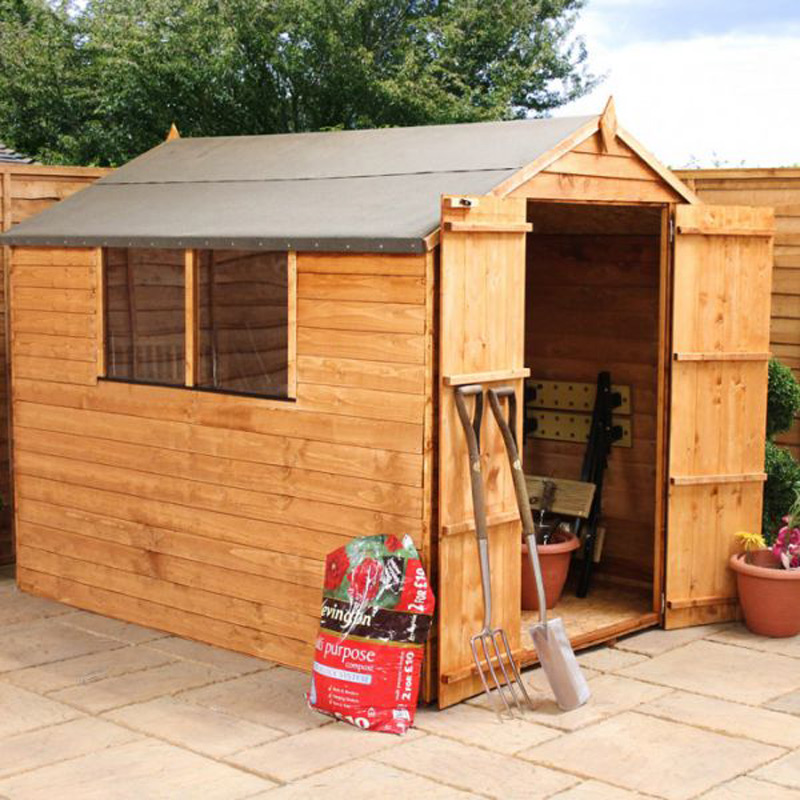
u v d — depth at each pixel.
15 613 6.50
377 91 19.00
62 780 4.32
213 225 5.84
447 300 4.93
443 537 5.01
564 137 5.50
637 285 7.01
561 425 7.39
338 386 5.28
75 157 19.44
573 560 7.33
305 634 5.54
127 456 6.26
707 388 6.23
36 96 19.94
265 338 5.59
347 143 6.49
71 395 6.51
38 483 6.77
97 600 6.51
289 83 19.56
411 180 5.61
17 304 6.76
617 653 5.90
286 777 4.36
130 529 6.29
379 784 4.29
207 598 5.96
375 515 5.19
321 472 5.39
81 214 6.64
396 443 5.08
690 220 6.09
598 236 7.14
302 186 6.02
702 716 5.01
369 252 5.08
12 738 4.72
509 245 5.22
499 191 5.16
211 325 5.83
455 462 5.04
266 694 5.25
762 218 6.27
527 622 6.25
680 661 5.77
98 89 19.97
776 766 4.48
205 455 5.88
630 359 7.07
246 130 19.64
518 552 5.41
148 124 19.56
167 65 18.86
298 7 19.08
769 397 7.32
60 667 5.61
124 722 4.90
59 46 20.22
